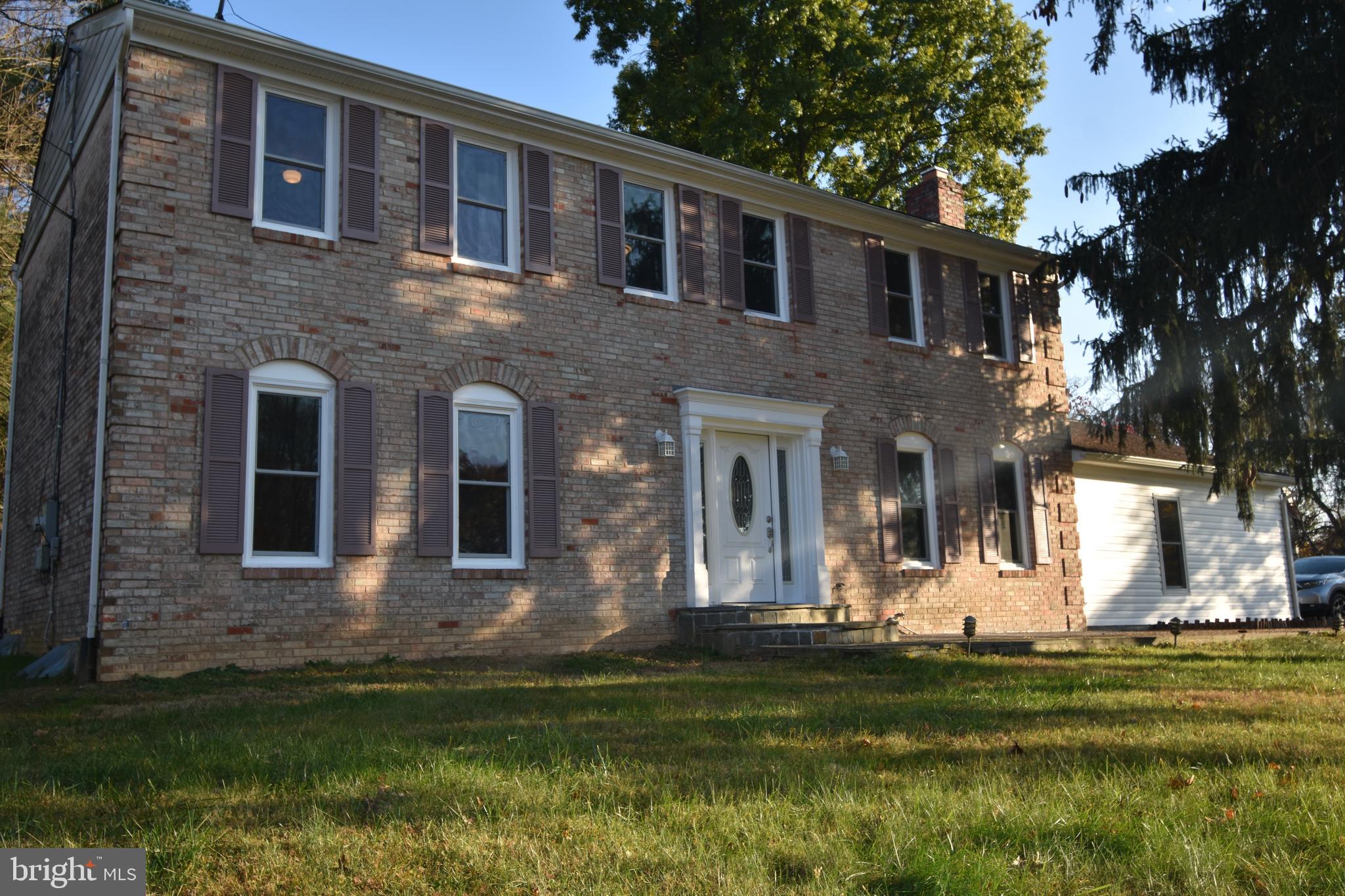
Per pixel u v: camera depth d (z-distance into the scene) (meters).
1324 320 15.39
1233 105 15.47
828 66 24.75
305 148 12.10
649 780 5.18
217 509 10.80
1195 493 23.19
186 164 11.15
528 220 13.46
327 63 11.98
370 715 7.48
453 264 12.79
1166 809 4.53
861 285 16.98
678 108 23.69
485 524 12.77
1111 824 4.27
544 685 9.66
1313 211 14.91
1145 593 21.38
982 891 3.55
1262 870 3.76
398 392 12.18
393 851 4.04
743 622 14.02
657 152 14.60
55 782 5.15
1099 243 16.62
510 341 13.13
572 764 5.64
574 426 13.50
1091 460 20.11
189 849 3.95
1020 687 9.32
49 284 14.90
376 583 11.73
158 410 10.62
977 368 18.39
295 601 11.19
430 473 12.24
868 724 7.08
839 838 4.12
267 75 11.79
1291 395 15.57
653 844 4.07
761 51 24.06
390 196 12.48
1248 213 14.87
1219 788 4.94
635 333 14.27
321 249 11.88
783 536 15.70
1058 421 19.64
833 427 16.23
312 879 3.73
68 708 8.37
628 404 14.04
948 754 5.91
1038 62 26.88
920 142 27.61
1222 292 15.77
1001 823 4.28
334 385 11.80
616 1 24.39
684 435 14.45
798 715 7.44
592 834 4.25
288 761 5.55
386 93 12.54
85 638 10.38
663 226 15.04
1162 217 15.87
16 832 4.21
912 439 17.31
